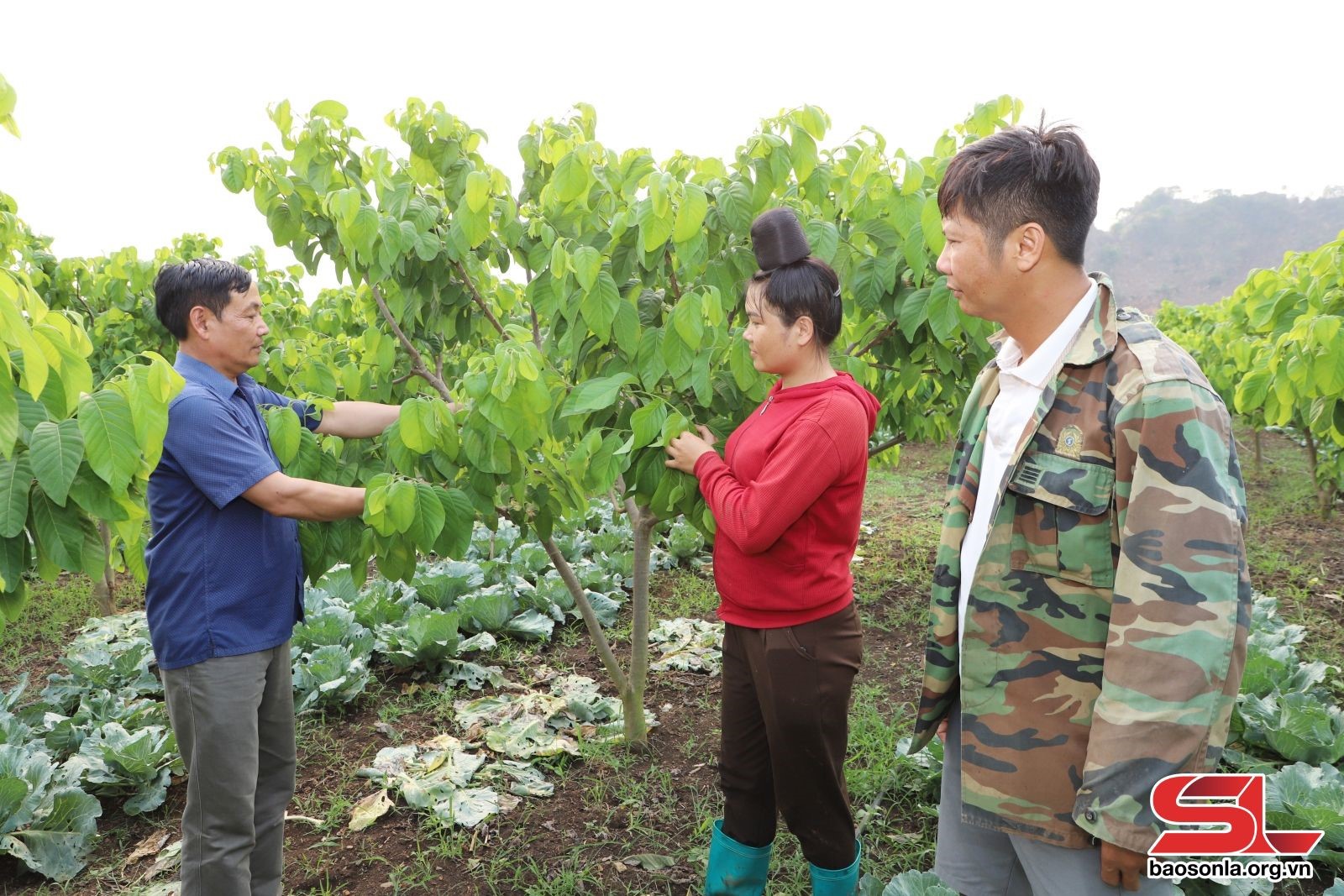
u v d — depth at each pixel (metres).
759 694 1.99
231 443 2.03
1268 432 11.12
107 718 3.71
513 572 5.34
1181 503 1.17
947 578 1.60
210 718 2.06
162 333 5.24
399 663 4.18
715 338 2.40
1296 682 3.47
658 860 2.67
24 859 2.74
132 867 2.87
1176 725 1.15
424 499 2.23
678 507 2.38
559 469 2.75
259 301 2.22
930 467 9.68
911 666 4.17
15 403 1.45
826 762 1.96
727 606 2.05
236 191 3.00
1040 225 1.30
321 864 2.73
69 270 4.96
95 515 1.63
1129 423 1.23
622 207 2.67
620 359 2.50
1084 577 1.31
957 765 1.66
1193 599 1.16
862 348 2.97
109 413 1.57
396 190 2.91
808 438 1.80
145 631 4.70
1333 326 3.22
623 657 4.46
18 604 1.81
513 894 2.56
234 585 2.08
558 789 3.13
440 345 3.54
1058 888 1.38
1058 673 1.35
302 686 3.87
